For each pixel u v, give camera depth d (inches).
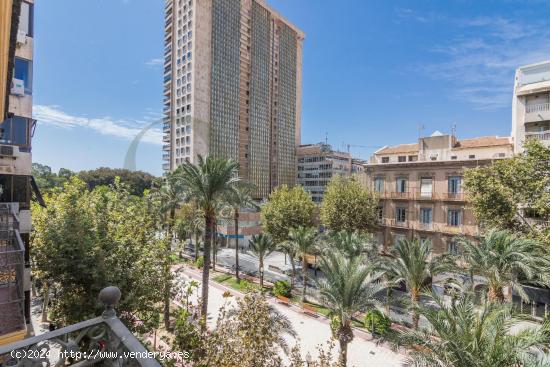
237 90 2940.5
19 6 168.1
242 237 1736.0
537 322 620.1
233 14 2908.5
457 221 925.8
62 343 128.0
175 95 2677.2
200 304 557.3
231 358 310.2
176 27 2714.1
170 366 350.0
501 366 269.0
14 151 407.2
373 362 553.9
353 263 504.1
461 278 791.7
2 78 211.9
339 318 492.7
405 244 652.1
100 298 143.3
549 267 522.9
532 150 649.0
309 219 1214.9
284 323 470.0
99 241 391.2
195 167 627.2
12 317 265.3
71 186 474.6
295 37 3823.8
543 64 880.3
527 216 736.3
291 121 3708.2
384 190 1104.2
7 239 325.7
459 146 1092.5
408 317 730.2
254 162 3166.8
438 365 297.4
